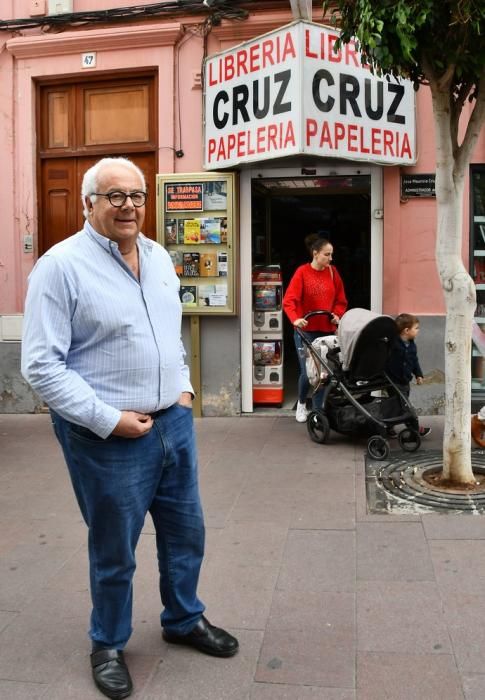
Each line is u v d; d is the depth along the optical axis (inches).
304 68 243.9
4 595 141.6
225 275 283.1
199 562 118.8
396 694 105.7
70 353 104.2
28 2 296.0
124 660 114.2
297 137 246.1
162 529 117.1
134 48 288.2
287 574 146.1
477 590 136.1
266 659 116.1
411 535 162.2
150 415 108.3
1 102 303.1
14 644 123.3
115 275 104.7
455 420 190.7
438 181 187.9
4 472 226.2
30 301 101.1
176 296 114.2
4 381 310.2
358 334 220.1
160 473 111.2
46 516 185.9
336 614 129.4
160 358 107.5
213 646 117.1
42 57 298.4
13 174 304.7
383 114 260.4
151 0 284.0
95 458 104.3
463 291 188.1
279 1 270.1
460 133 271.0
